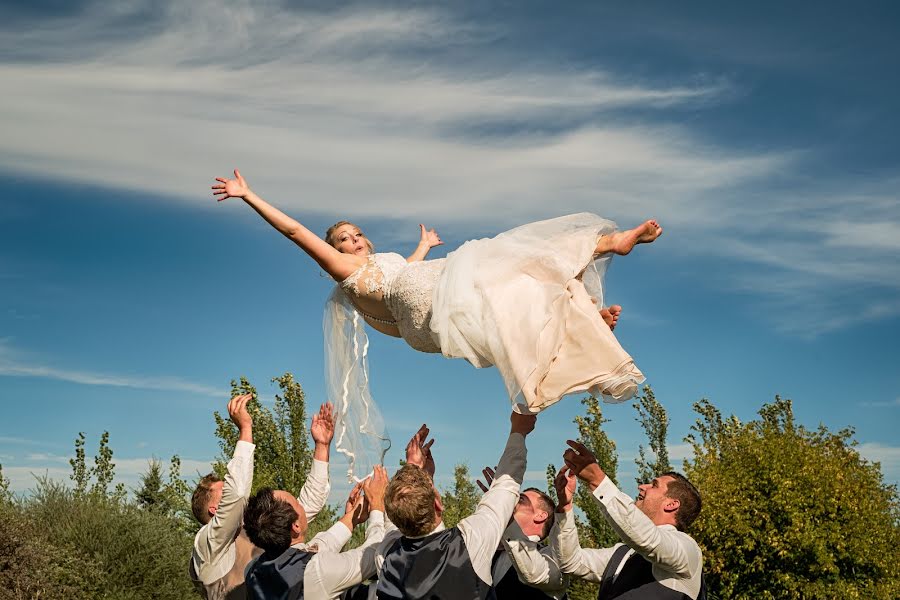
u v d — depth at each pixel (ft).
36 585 39.65
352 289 15.14
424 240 19.26
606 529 51.01
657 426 62.08
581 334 12.76
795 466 48.52
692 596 13.44
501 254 13.76
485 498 12.81
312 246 15.02
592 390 12.82
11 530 40.75
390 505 12.31
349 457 16.80
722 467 51.85
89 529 44.19
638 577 13.73
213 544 14.74
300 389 51.13
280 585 13.02
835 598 46.03
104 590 42.47
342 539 15.25
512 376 12.73
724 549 48.55
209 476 16.83
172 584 44.04
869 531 48.08
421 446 15.15
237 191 14.58
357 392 16.81
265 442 50.55
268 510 13.46
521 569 14.11
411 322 14.24
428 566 11.98
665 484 14.58
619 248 13.75
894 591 47.03
